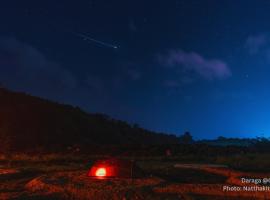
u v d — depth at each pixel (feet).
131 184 40.88
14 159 88.94
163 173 53.31
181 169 56.95
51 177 46.52
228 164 72.43
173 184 41.04
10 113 170.09
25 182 50.62
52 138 164.66
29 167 70.79
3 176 56.75
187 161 91.09
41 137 161.27
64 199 37.19
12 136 147.43
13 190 43.83
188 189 38.78
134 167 46.93
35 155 102.22
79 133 184.75
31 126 168.04
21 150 128.77
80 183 41.50
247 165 68.64
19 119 169.58
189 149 134.00
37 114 182.29
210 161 89.51
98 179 44.27
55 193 38.83
